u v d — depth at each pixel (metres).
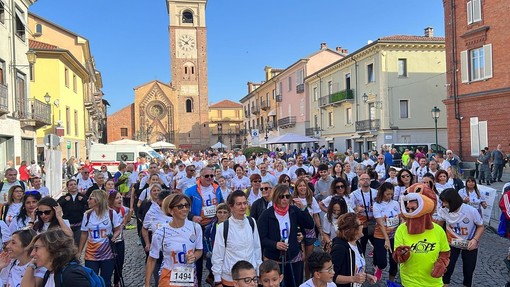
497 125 23.75
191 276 4.79
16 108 21.16
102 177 10.80
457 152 26.58
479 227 6.02
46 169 14.59
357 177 10.70
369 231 7.23
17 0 22.02
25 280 3.70
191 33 73.31
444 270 4.54
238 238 4.89
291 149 54.97
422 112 34.78
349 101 39.75
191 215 7.11
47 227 5.61
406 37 35.47
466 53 25.81
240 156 23.38
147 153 30.23
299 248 5.63
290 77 56.59
